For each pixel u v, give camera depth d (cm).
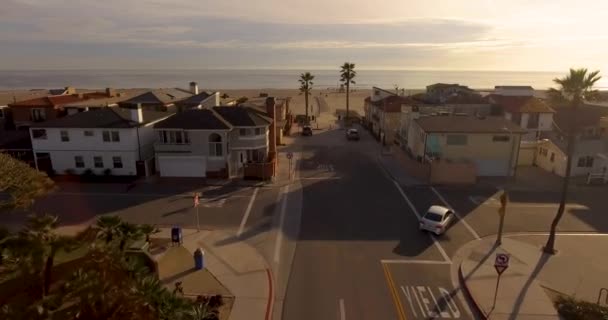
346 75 8431
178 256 2388
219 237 2661
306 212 3144
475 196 3556
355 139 6253
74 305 1572
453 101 6125
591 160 4144
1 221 2909
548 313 1859
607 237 2725
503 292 2025
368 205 3319
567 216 3092
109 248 1731
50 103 5144
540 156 4553
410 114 4925
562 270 2262
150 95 5469
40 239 1778
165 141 3959
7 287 1827
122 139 3956
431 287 2097
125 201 3353
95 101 5838
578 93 2331
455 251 2500
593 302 1944
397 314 1866
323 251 2484
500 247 2553
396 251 2494
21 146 4272
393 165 4628
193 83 6919
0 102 7338
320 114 9731
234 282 2112
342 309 1898
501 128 4088
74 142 3972
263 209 3192
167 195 3509
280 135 5906
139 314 1430
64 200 3369
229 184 3828
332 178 4094
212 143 3941
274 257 2400
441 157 4122
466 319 1836
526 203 3381
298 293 2030
